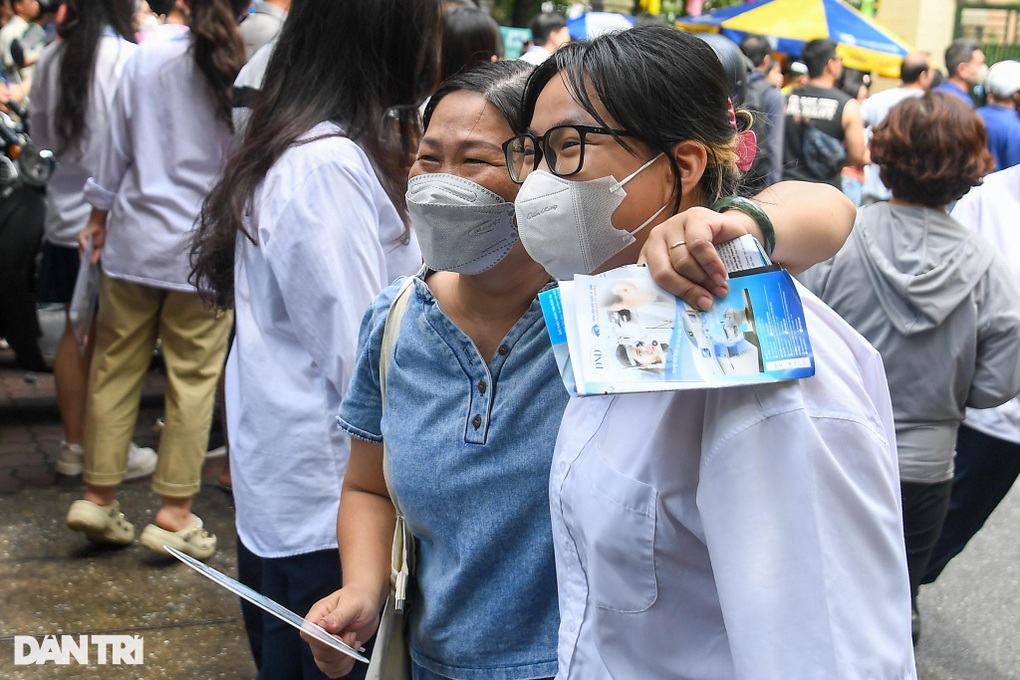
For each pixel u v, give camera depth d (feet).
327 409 7.13
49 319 22.49
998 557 14.73
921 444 9.30
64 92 14.02
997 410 10.91
